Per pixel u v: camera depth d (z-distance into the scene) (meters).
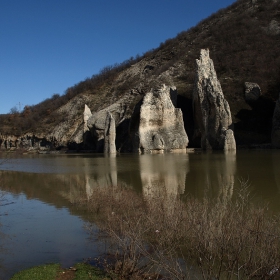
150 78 94.31
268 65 79.94
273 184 20.70
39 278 9.18
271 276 8.08
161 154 54.69
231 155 44.19
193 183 22.27
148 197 16.23
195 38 113.44
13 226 14.28
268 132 62.81
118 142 70.56
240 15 111.62
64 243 11.90
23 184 26.08
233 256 8.84
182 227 11.35
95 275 9.22
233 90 74.00
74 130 91.12
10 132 104.12
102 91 110.06
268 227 9.72
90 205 16.38
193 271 9.11
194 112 63.50
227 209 12.27
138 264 9.69
